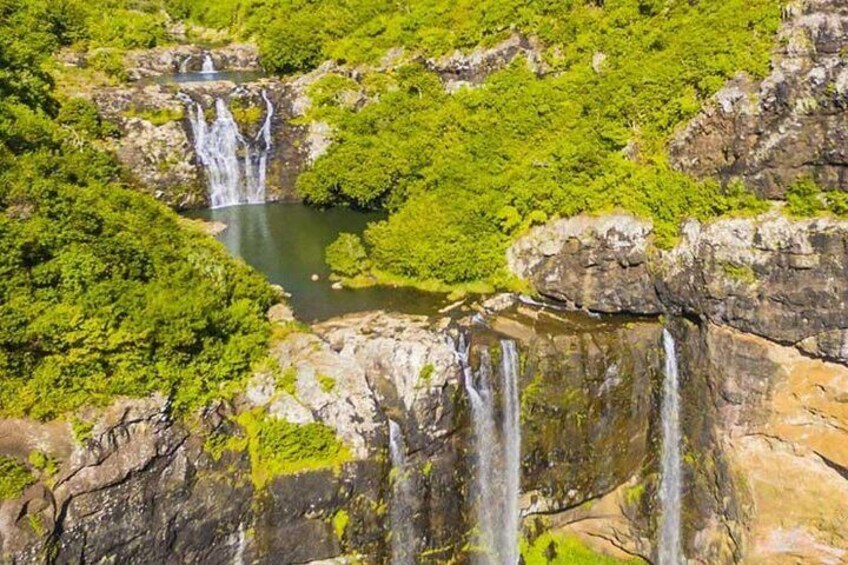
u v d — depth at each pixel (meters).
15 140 30.52
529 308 34.34
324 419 26.27
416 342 28.91
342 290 35.16
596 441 31.72
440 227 36.72
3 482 21.34
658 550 33.34
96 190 30.39
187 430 24.55
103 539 23.02
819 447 30.12
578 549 32.91
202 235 33.69
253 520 25.52
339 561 26.92
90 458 22.61
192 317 25.08
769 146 30.42
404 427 27.75
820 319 28.81
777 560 31.41
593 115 37.69
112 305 24.14
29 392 22.52
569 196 34.78
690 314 31.81
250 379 26.33
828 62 29.61
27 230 24.30
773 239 29.27
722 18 35.84
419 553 29.03
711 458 31.97
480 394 29.98
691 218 31.69
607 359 31.20
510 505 31.36
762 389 30.38
